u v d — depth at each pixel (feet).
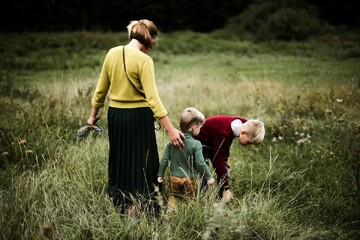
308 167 14.82
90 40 68.74
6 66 45.80
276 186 13.43
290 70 45.42
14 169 13.12
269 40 74.95
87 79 33.53
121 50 9.91
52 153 14.23
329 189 13.44
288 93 27.12
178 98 25.00
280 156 16.03
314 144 16.84
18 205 10.16
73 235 9.59
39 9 96.53
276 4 83.97
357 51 57.88
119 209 10.52
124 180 10.44
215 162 11.46
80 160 13.34
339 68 44.96
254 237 10.27
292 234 10.44
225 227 9.30
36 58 53.42
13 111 18.93
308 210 12.20
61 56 54.60
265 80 33.73
